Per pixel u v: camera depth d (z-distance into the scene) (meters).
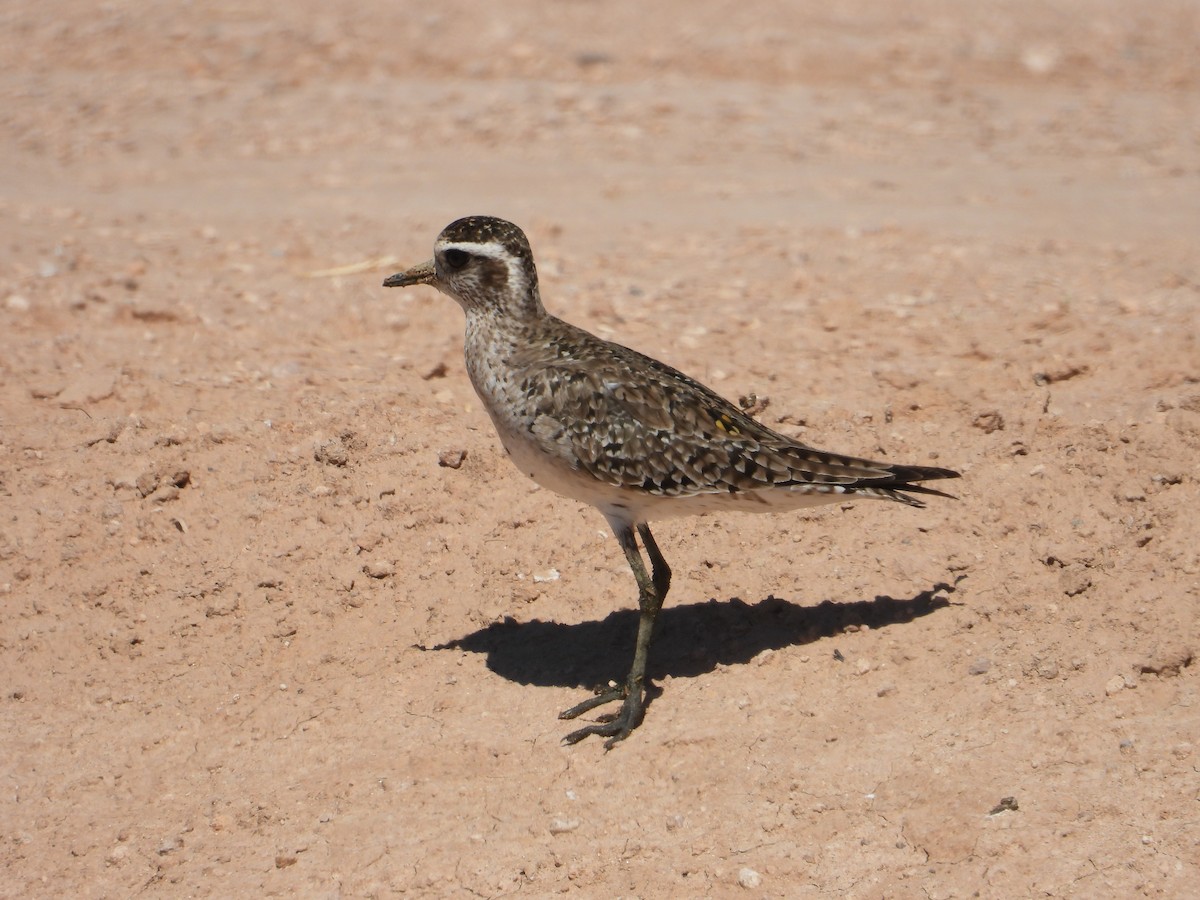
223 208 22.47
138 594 12.61
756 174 24.75
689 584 12.41
